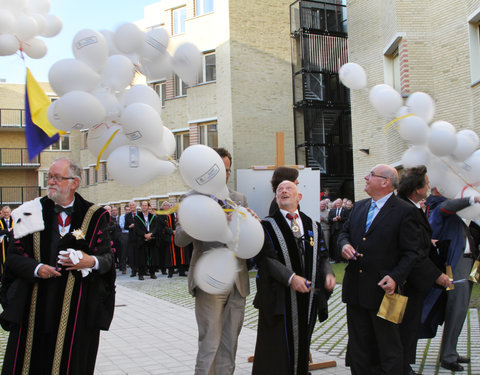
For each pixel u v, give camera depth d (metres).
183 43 4.09
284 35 23.11
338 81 23.33
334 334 6.99
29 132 4.57
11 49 4.29
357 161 17.31
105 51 3.67
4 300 3.77
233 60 22.05
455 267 5.36
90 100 3.49
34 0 4.58
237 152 21.81
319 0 23.66
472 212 5.18
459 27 13.08
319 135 23.11
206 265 3.70
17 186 34.09
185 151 3.55
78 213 3.96
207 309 4.36
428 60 13.96
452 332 5.29
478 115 12.22
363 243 4.51
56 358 3.68
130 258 16.34
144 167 3.60
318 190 6.82
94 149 3.81
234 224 3.75
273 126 22.56
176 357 6.09
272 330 4.33
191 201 3.53
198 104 23.20
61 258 3.65
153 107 3.79
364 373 4.45
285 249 4.38
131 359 6.01
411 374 4.88
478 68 12.63
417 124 4.83
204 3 23.31
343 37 23.39
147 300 10.94
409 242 4.38
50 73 3.56
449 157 5.11
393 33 14.45
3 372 3.69
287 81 23.00
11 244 3.79
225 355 4.44
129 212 16.75
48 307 3.75
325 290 4.54
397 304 4.21
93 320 3.85
